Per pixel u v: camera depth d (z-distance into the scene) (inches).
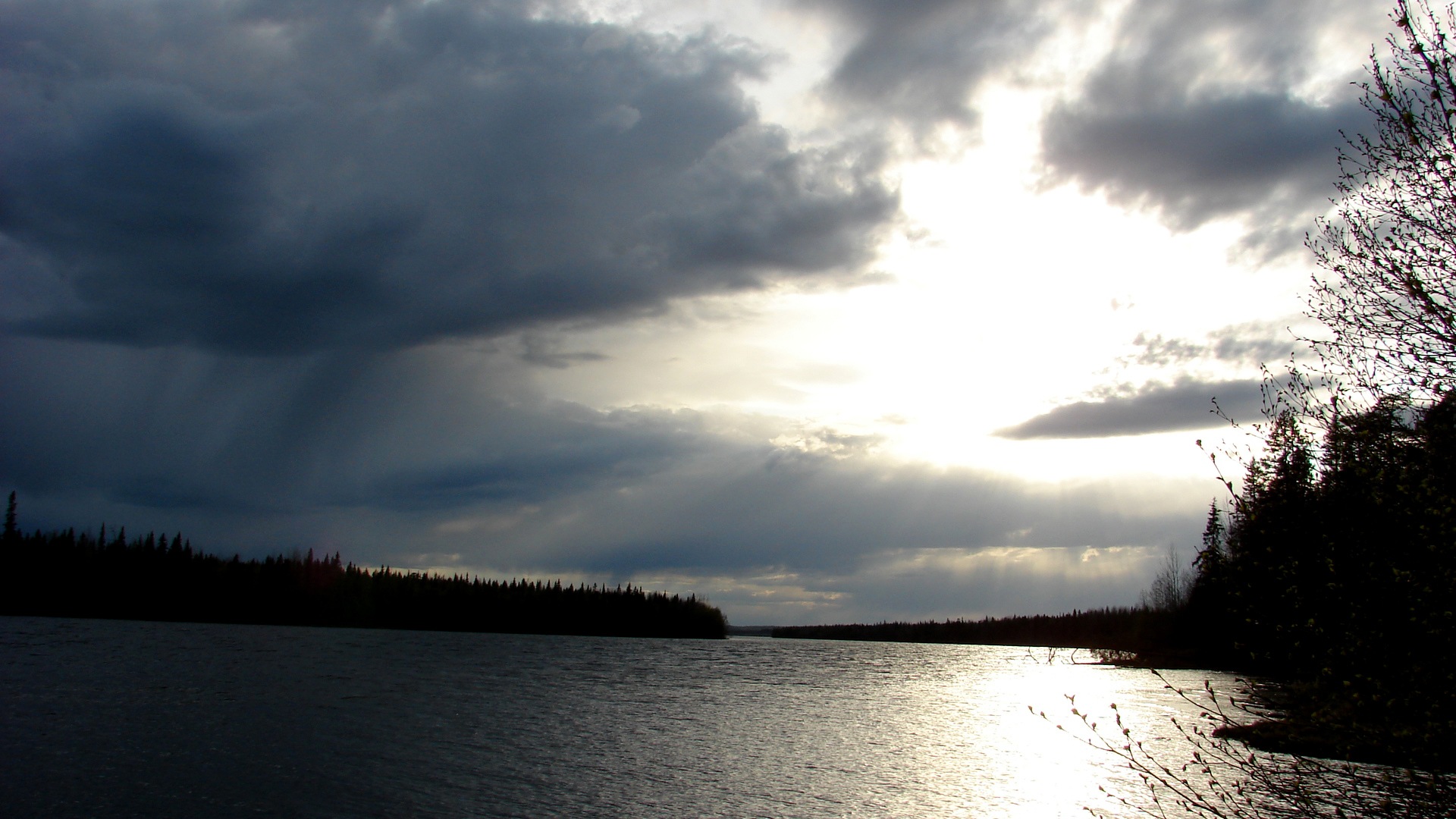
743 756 1803.6
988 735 2149.4
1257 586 561.6
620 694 3142.2
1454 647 483.8
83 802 1278.3
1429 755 495.8
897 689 3565.5
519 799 1347.2
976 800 1397.6
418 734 1990.7
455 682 3356.3
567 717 2415.1
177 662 3631.9
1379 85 516.7
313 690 2834.6
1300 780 537.3
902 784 1515.7
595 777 1536.7
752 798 1397.6
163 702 2396.7
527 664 4621.1
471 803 1316.4
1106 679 3996.1
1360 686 515.5
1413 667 493.7
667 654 6491.1
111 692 2561.5
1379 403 509.0
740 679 4037.9
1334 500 520.4
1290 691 563.2
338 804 1295.5
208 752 1676.9
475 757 1705.2
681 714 2564.0
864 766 1700.3
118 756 1616.6
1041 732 2199.8
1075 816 1275.8
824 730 2240.4
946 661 6151.6
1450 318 485.1
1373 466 500.1
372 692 2859.3
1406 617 495.5
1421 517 483.5
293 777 1462.8
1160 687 3427.7
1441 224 504.1
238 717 2159.2
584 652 6181.1
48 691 2541.8
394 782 1449.3
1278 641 559.8
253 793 1349.7
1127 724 2251.5
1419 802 504.7
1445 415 486.9
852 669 5078.7
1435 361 491.5
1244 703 581.0
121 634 5388.8
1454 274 495.8
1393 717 507.5
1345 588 512.4
